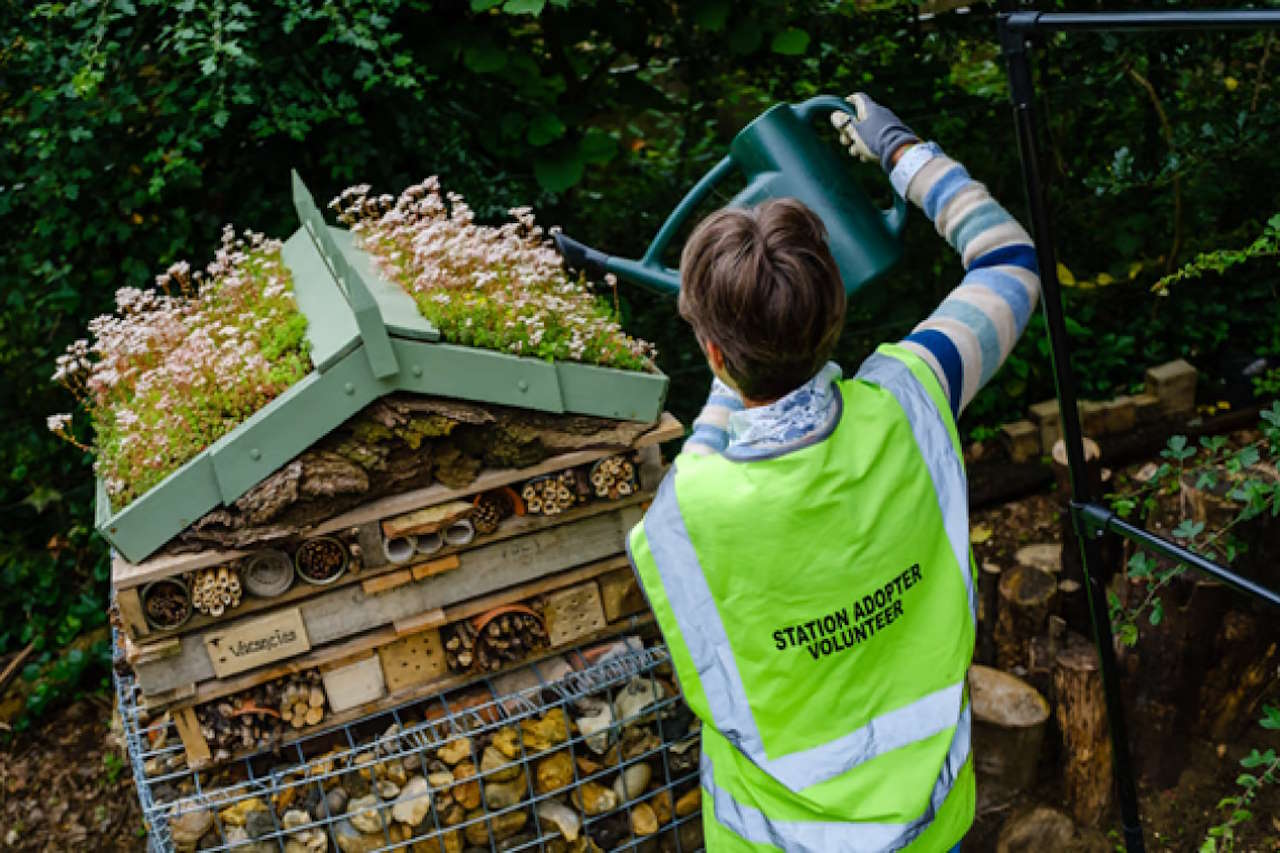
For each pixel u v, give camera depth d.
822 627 1.25
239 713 2.05
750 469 1.23
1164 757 2.63
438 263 2.17
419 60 3.31
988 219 1.44
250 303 2.36
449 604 2.14
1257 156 3.79
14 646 3.83
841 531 1.23
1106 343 4.06
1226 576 1.38
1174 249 3.94
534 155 3.48
